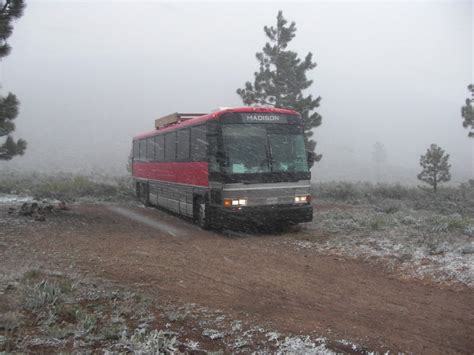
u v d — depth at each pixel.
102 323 5.53
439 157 24.14
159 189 18.41
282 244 11.10
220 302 6.58
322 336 5.33
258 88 25.25
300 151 12.93
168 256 9.61
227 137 12.20
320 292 7.14
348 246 10.39
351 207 18.73
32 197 21.38
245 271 8.42
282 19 25.28
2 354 4.51
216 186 12.34
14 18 14.76
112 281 7.51
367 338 5.30
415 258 8.95
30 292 6.18
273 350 4.95
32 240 11.00
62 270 8.08
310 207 12.66
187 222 15.46
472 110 22.92
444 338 5.34
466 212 16.48
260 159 12.36
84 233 12.36
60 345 4.86
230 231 13.27
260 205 12.24
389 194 23.59
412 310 6.30
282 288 7.34
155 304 6.37
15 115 14.82
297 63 25.09
